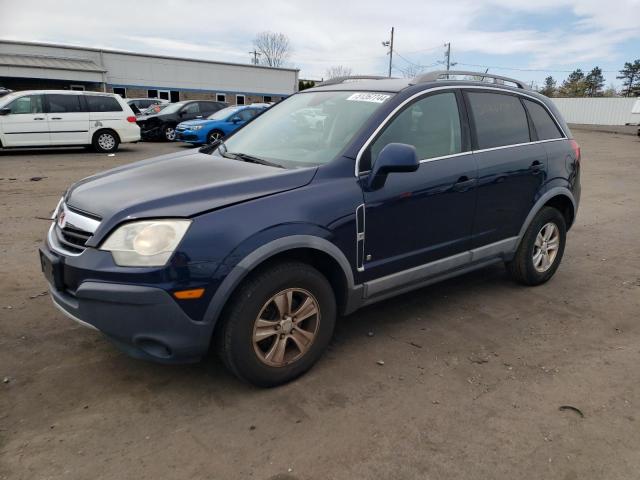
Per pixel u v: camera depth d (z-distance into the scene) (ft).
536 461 8.09
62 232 9.75
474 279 16.28
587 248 20.29
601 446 8.48
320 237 9.74
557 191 14.97
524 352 11.60
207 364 10.71
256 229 9.00
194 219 8.63
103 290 8.39
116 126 48.29
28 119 44.01
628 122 150.10
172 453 8.08
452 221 12.38
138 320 8.46
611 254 19.51
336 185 10.21
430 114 12.17
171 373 10.32
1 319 12.35
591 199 30.94
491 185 13.08
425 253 11.96
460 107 12.85
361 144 10.76
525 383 10.32
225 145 13.23
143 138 63.21
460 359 11.20
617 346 12.01
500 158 13.32
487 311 13.79
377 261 11.03
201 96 135.33
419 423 8.96
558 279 16.52
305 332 10.09
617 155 58.18
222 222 8.78
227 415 9.05
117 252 8.47
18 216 22.39
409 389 9.99
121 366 10.52
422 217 11.64
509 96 14.32
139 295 8.32
